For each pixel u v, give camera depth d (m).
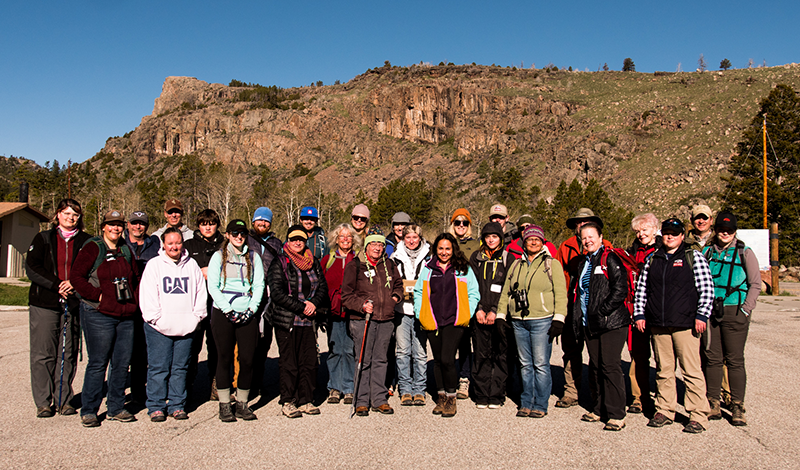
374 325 5.19
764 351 8.17
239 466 3.71
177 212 6.32
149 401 4.76
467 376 5.91
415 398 5.44
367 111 164.75
